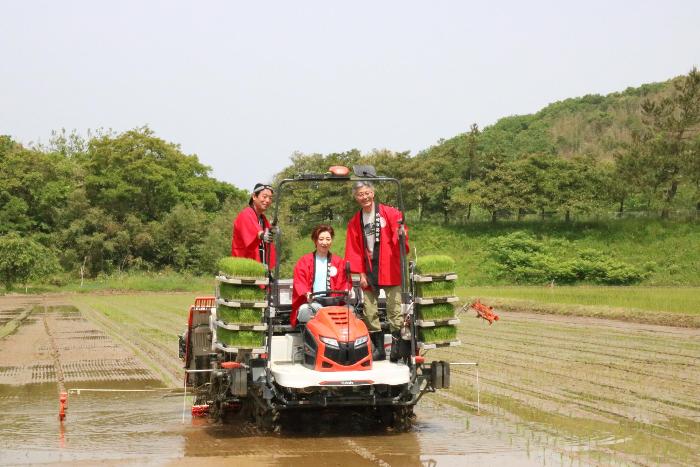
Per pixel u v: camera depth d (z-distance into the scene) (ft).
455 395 32.96
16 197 196.75
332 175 26.63
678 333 57.88
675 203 185.98
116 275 190.70
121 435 26.08
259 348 24.84
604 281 153.58
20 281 159.22
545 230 183.73
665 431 25.41
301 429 26.61
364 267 26.86
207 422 28.40
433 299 25.45
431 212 207.41
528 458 21.98
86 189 213.87
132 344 57.21
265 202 28.02
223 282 25.00
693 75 187.83
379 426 26.89
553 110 393.50
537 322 69.92
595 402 30.81
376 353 27.02
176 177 224.53
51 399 33.99
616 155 189.78
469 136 216.54
